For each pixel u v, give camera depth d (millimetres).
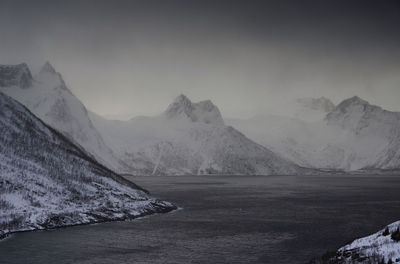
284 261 67688
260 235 89125
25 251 71938
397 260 47969
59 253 71000
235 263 66438
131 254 71500
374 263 49344
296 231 93688
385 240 57562
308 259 68562
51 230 89562
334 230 95125
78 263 65562
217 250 74875
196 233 90688
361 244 60031
